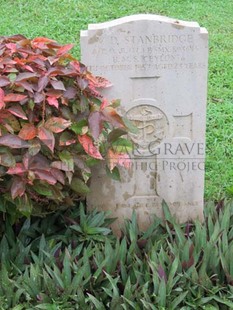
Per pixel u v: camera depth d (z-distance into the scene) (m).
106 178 2.63
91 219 2.59
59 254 2.46
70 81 2.39
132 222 2.62
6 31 3.94
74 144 2.38
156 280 2.31
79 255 2.49
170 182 2.65
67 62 2.48
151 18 2.45
